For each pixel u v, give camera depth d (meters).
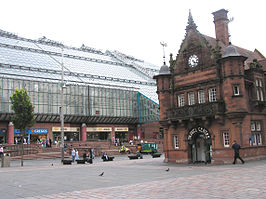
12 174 23.58
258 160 29.48
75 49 112.62
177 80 34.41
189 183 15.69
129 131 93.75
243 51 38.38
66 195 13.42
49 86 75.62
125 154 64.94
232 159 28.39
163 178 18.45
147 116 90.50
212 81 30.48
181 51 34.28
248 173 18.81
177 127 33.69
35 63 83.50
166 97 34.97
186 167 26.45
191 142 32.38
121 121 89.75
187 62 33.44
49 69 82.94
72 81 82.19
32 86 72.56
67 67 90.81
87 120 83.25
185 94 33.28
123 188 14.91
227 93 28.98
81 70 93.00
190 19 33.69
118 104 88.56
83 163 38.47
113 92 88.06
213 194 12.38
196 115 30.42
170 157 34.25
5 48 84.75
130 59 129.50
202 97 31.94
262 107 31.92
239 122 28.25
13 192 14.57
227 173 19.44
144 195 12.76
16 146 53.66
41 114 73.19
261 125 31.64
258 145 30.50
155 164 32.03
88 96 82.56
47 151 57.47
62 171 25.88
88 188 15.35
